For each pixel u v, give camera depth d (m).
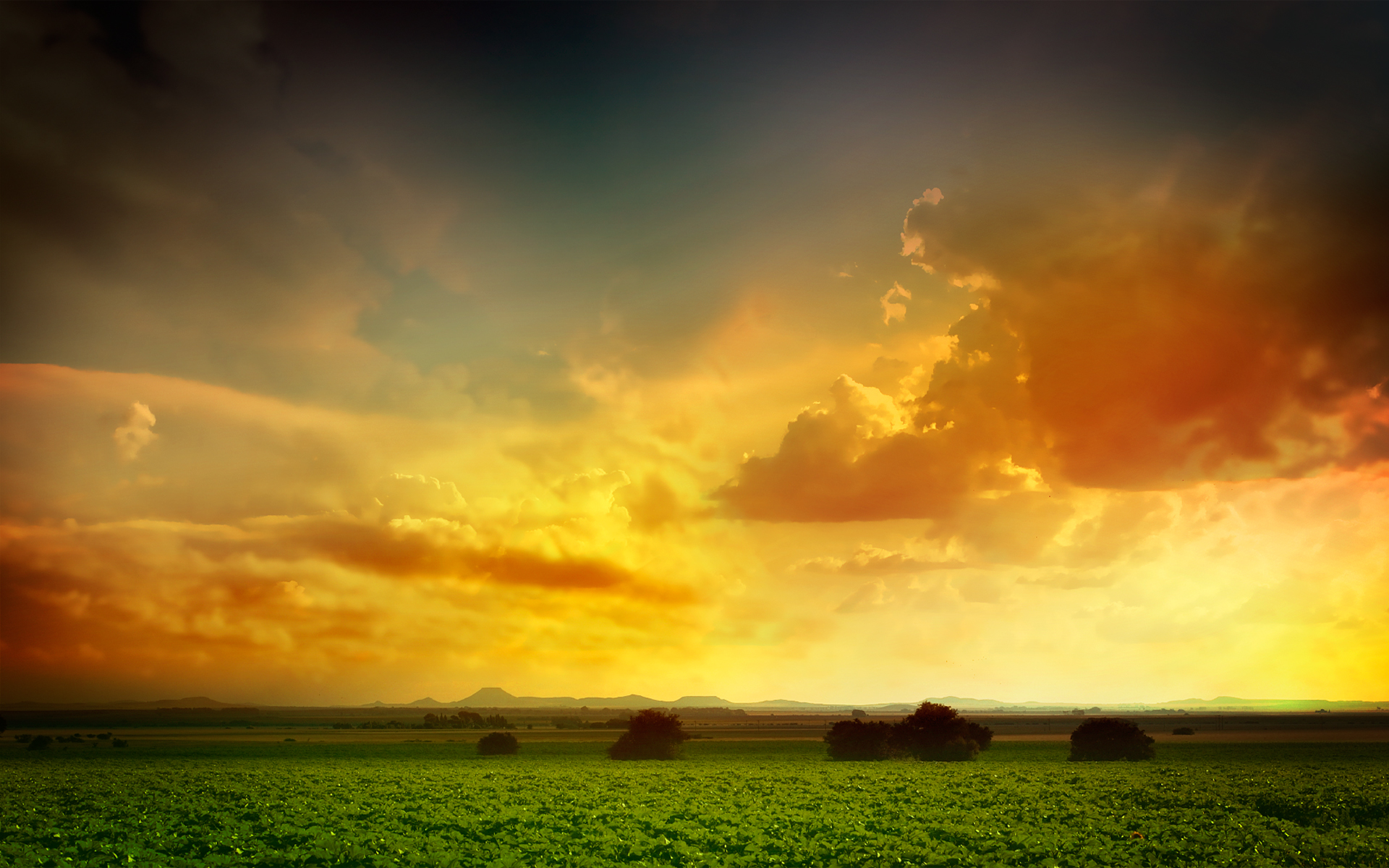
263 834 31.59
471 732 190.62
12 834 32.56
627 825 34.22
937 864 25.59
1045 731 193.75
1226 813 37.16
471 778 60.34
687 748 113.19
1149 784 51.78
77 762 83.94
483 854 27.53
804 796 45.66
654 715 90.50
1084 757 80.88
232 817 36.94
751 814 37.03
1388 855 26.70
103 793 48.91
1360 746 109.00
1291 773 60.91
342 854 26.91
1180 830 31.25
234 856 26.89
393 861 26.02
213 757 93.56
